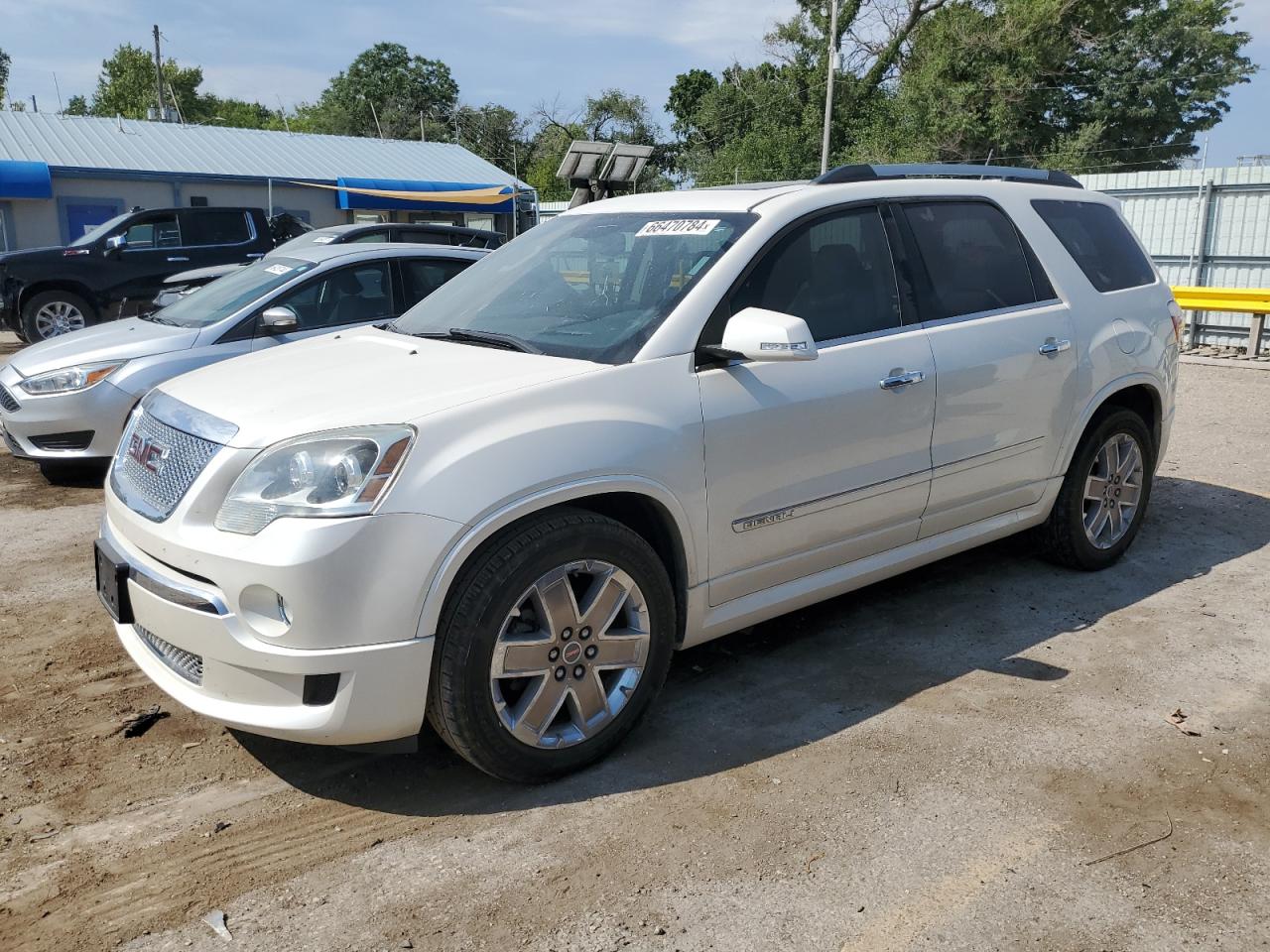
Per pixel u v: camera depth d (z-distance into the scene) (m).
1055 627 4.31
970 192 4.36
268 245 14.36
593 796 3.05
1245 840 2.81
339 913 2.53
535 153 62.41
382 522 2.70
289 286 6.88
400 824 2.92
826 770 3.18
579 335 3.43
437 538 2.74
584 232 4.10
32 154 23.92
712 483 3.30
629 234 3.91
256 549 2.70
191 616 2.81
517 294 3.90
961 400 4.00
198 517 2.84
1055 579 4.86
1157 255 15.70
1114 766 3.19
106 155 24.97
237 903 2.57
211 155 26.77
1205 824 2.89
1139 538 5.48
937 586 4.79
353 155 29.42
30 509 6.24
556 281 3.87
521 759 2.99
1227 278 14.83
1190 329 13.70
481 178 30.05
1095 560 4.89
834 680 3.82
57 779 3.16
